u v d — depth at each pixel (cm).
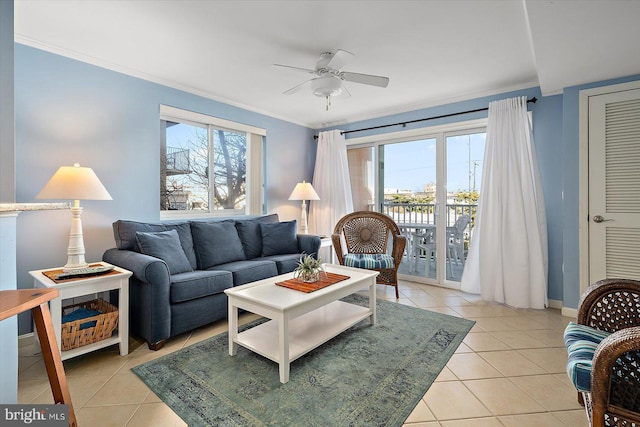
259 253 356
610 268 263
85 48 243
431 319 272
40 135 236
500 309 300
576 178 277
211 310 249
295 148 466
